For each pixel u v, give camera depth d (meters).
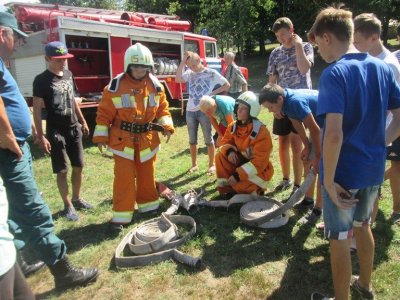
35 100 4.23
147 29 9.66
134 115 4.09
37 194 2.90
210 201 4.61
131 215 4.27
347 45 2.38
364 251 2.76
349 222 2.47
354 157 2.39
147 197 4.57
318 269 3.34
